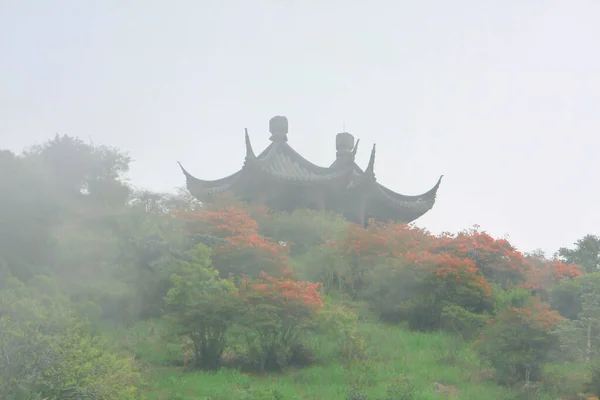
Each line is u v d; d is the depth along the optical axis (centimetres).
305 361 3234
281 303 3177
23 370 2097
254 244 4072
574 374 2944
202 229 4372
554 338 2988
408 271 3994
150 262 3784
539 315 3031
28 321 2206
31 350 2116
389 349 3412
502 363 2988
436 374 3062
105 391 2253
